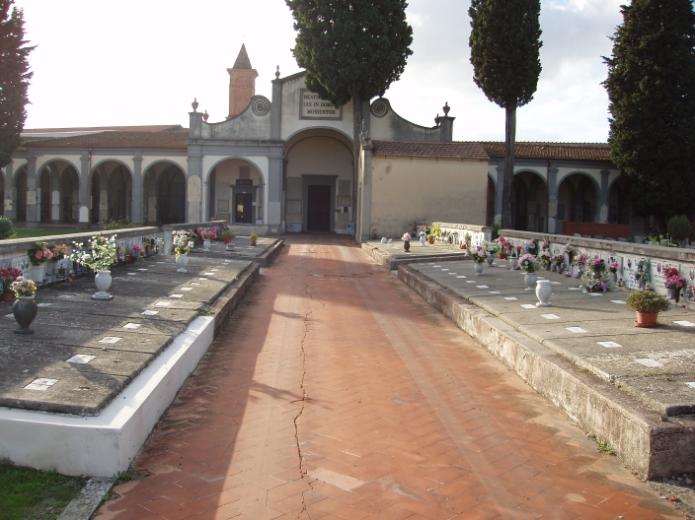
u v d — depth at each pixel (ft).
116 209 132.98
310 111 115.44
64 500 13.39
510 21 86.84
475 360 26.86
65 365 18.48
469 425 18.92
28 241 30.91
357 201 106.32
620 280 37.32
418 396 21.75
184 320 26.71
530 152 120.16
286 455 16.47
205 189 116.06
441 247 73.00
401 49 108.06
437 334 32.27
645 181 101.81
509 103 89.92
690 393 17.02
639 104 98.89
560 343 23.11
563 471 15.71
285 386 22.65
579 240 42.73
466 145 98.58
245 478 15.06
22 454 14.58
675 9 96.73
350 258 73.56
